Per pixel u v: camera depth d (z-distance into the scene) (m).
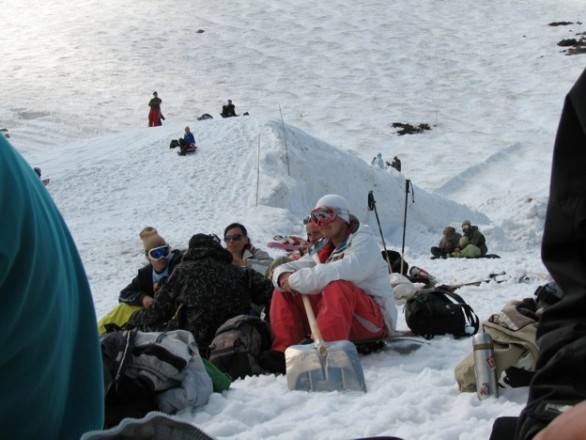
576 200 1.83
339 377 6.52
